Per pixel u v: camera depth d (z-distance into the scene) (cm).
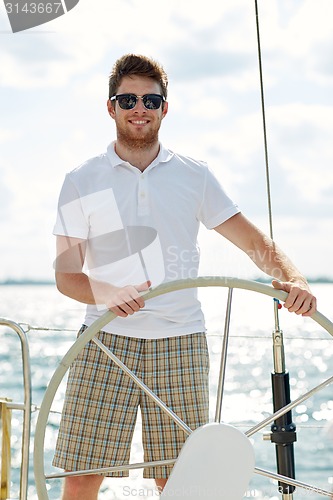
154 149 255
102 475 246
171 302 248
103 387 244
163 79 257
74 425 244
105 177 252
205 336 255
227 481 198
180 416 246
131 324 246
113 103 258
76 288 240
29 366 232
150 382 246
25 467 227
